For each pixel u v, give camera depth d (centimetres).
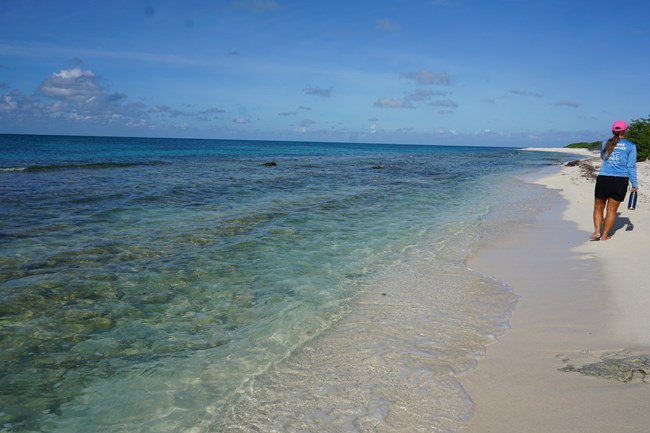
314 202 1437
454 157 6300
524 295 605
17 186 1666
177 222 1056
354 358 426
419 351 438
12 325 497
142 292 605
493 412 328
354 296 601
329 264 747
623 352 411
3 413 344
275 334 484
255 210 1245
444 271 719
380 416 330
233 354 440
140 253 786
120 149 6300
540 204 1476
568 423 305
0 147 5834
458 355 428
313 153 7400
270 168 3095
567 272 704
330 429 316
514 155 7731
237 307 560
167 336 479
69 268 696
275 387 377
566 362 400
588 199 1587
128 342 465
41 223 1009
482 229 1052
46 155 4266
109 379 394
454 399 349
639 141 3127
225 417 337
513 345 447
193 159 4144
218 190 1695
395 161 4712
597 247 845
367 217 1191
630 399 327
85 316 527
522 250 859
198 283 643
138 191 1583
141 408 351
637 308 523
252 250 823
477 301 583
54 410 349
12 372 404
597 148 9894
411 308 558
